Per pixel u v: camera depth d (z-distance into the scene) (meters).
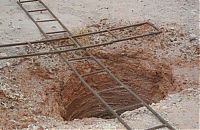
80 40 8.25
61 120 6.74
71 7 9.39
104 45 7.95
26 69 7.57
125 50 8.12
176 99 7.02
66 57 7.89
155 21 8.88
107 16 9.07
